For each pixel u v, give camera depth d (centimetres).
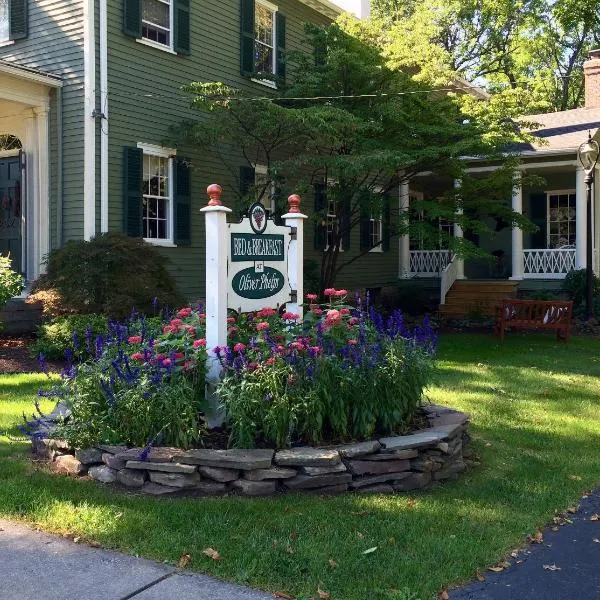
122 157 1166
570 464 546
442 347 1184
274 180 1241
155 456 439
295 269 588
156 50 1232
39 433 505
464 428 544
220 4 1369
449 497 460
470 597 331
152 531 384
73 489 445
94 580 334
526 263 1791
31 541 377
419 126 1267
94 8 1116
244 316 544
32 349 935
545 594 337
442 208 1305
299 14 1616
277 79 1450
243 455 443
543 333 1397
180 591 325
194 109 1312
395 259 2022
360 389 486
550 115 2098
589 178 1497
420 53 1316
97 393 479
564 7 2178
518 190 1659
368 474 462
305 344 485
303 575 341
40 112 1140
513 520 423
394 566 352
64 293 963
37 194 1150
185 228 1290
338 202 1412
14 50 1202
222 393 470
